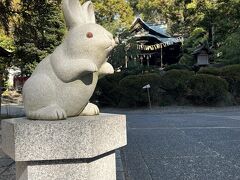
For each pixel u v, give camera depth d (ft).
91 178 9.66
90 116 10.91
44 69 10.57
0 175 17.46
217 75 70.79
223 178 18.07
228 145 27.58
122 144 10.63
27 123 9.28
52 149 9.18
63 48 10.59
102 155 10.13
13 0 41.60
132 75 72.69
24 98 10.55
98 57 10.47
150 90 70.74
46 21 45.98
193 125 41.75
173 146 27.61
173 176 18.62
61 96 10.25
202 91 67.67
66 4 10.82
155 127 40.68
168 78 69.31
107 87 73.41
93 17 11.46
